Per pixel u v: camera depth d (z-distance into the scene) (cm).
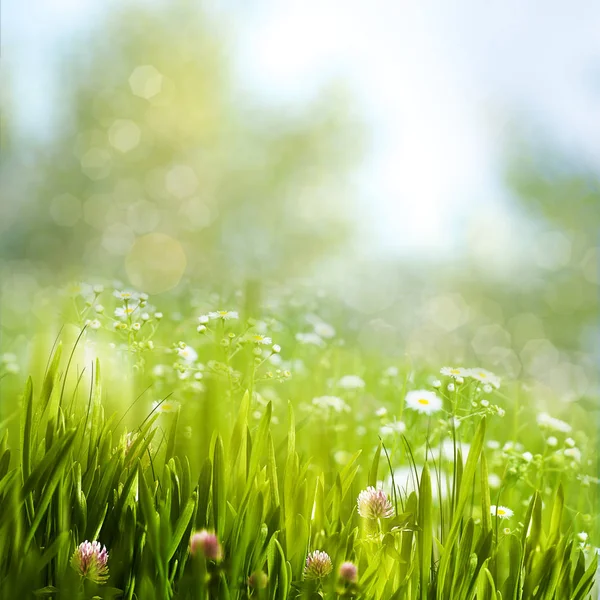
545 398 341
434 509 175
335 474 172
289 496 142
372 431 267
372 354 427
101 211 2728
